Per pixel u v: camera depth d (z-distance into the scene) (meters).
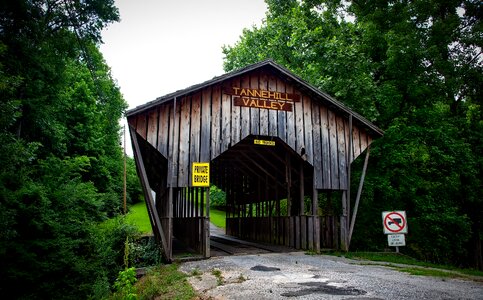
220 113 11.93
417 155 16.08
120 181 37.28
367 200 16.00
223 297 5.78
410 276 7.84
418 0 15.82
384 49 16.66
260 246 14.34
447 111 18.11
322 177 12.80
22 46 12.31
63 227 10.98
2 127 8.19
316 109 13.23
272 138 13.08
